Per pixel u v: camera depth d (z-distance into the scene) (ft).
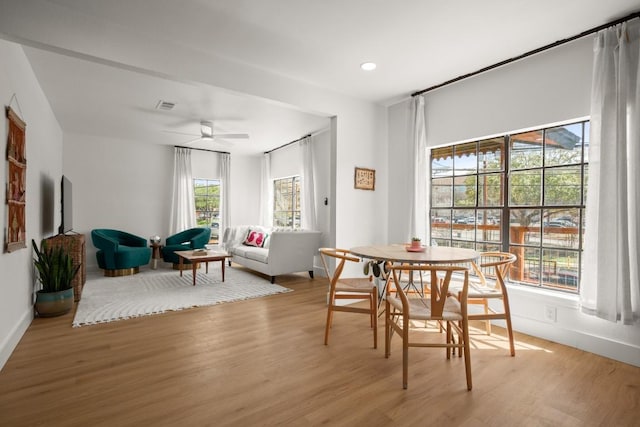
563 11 7.66
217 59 9.88
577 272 9.29
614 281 7.66
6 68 7.91
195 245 20.04
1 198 7.54
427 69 10.82
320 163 19.12
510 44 9.21
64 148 19.17
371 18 8.04
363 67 10.66
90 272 18.79
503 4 7.45
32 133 10.68
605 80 7.89
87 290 14.52
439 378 7.02
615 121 7.79
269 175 24.81
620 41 7.71
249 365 7.58
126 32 8.40
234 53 9.78
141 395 6.30
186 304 12.46
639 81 7.38
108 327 10.02
